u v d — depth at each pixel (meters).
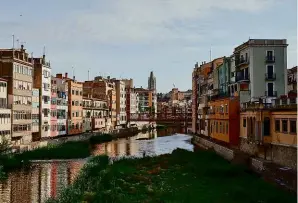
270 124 54.12
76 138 101.50
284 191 40.81
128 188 43.72
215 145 77.69
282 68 78.00
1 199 41.78
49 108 98.25
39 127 92.31
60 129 106.81
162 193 41.66
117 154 84.62
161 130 192.25
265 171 48.47
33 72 92.19
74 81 121.88
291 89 92.88
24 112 83.56
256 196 39.12
